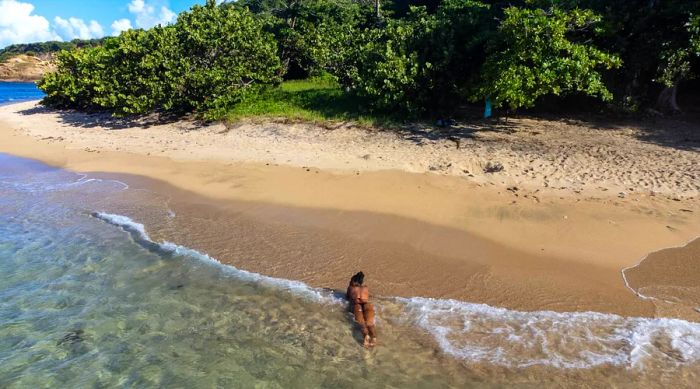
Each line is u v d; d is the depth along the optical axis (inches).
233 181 512.7
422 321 275.4
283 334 272.5
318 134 649.6
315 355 255.0
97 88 843.4
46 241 401.1
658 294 287.3
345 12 1196.5
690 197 400.5
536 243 352.5
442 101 667.4
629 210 387.9
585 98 681.0
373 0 1341.0
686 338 251.1
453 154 532.7
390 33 706.2
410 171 498.0
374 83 663.1
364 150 572.1
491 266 327.9
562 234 361.1
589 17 565.3
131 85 805.2
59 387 240.2
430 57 656.4
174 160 606.2
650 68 627.2
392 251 354.9
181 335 275.7
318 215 420.8
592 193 421.1
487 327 267.9
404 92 648.4
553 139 563.5
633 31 585.3
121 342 271.9
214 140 679.7
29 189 535.2
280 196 465.1
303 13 1157.7
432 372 238.4
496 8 714.8
